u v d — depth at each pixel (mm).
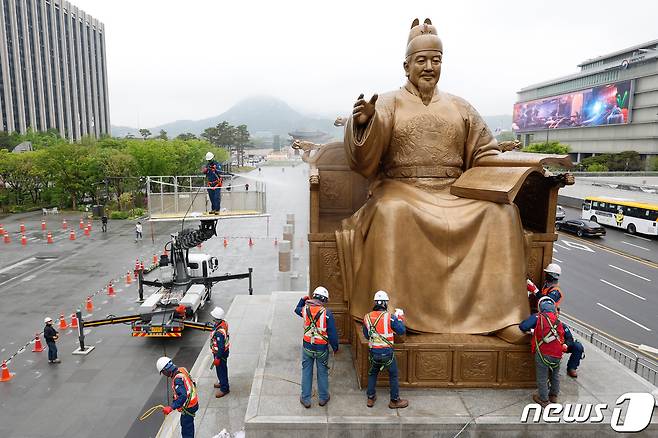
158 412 9992
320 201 9406
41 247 27094
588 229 30938
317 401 6297
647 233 30781
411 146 7727
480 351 6410
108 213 39719
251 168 89688
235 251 26047
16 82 80500
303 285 19578
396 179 7852
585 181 46281
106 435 9172
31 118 84312
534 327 6074
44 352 13039
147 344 13641
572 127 73250
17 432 9266
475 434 5809
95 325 13164
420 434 5824
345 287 7652
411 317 6625
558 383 6176
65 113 94562
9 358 12641
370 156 7406
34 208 42875
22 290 18875
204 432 7227
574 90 74750
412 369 6465
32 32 83812
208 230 14969
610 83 66188
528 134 86125
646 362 12109
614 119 65312
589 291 19406
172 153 46250
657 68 59688
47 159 41375
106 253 25531
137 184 41875
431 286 6785
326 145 9344
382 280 6621
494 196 6816
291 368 7348
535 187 8156
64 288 19125
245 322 11789
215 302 17391
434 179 7723
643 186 40094
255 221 36312
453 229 6840
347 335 7980
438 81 7938
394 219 6777
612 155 58562
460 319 6738
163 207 14258
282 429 5844
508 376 6473
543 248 7922
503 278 6742
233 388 8508
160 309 13750
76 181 41188
